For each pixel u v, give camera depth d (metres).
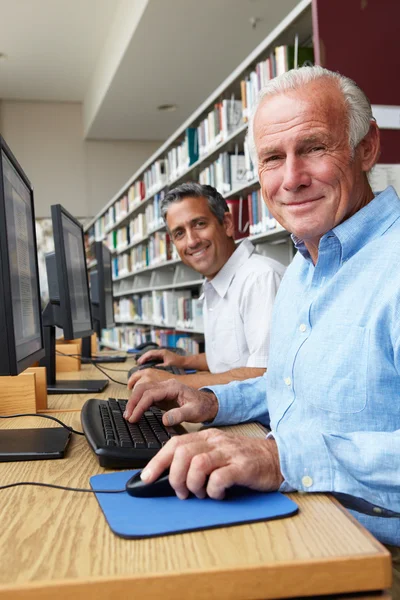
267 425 1.18
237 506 0.66
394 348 0.82
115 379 2.01
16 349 1.01
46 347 1.76
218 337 2.00
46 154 8.98
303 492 0.72
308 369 0.90
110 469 0.86
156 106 7.53
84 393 1.67
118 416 1.08
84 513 0.66
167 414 1.05
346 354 0.86
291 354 0.96
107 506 0.67
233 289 1.93
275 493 0.71
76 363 2.29
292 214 1.00
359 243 0.94
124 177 9.20
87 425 0.99
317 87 0.98
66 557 0.54
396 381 0.83
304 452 0.72
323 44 2.35
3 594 0.47
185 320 4.70
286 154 0.99
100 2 6.12
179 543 0.56
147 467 0.71
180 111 7.75
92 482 0.77
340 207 0.99
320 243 0.96
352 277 0.91
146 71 6.34
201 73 6.45
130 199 6.53
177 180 4.64
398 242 0.88
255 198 3.17
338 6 2.36
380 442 0.71
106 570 0.50
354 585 0.52
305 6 2.42
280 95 1.00
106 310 3.28
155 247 5.58
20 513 0.67
